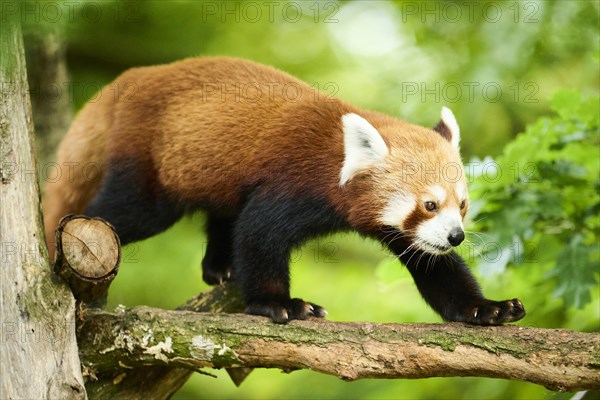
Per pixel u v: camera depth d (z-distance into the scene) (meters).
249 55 18.33
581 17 15.07
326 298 16.64
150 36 17.31
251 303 8.91
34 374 7.13
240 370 10.03
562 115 10.20
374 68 18.20
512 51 15.02
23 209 7.79
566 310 10.82
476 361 6.98
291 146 9.36
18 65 8.19
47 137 13.60
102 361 8.30
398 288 15.34
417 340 7.20
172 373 9.13
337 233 9.88
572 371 6.61
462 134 15.77
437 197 8.84
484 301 8.36
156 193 10.32
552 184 10.09
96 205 10.35
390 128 9.52
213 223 10.75
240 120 9.65
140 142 10.20
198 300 10.12
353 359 7.36
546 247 10.57
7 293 7.39
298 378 16.28
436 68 16.52
